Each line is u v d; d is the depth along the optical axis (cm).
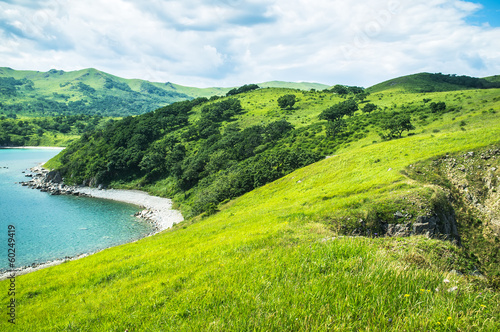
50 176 11756
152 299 784
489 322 370
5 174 12731
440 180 3250
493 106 8419
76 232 6272
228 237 1844
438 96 13650
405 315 396
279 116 15600
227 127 13912
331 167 5297
